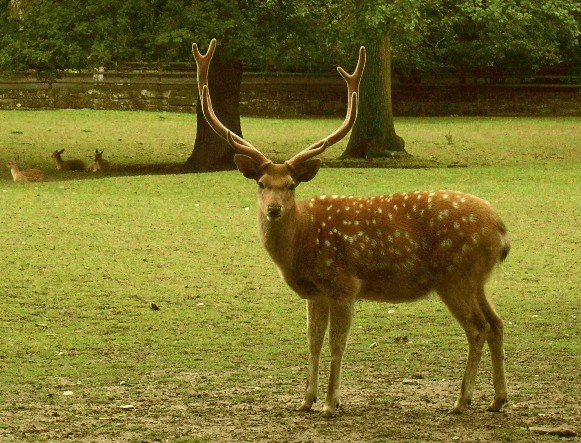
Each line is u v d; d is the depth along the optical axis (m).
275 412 11.96
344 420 11.59
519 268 21.66
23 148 43.50
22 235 23.98
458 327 16.97
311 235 11.97
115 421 11.53
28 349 15.37
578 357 14.95
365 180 33.56
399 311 18.14
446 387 13.23
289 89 59.47
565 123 56.47
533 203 29.30
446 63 62.12
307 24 37.12
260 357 15.04
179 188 31.59
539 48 58.59
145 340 16.05
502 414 11.82
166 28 33.81
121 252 22.56
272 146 45.69
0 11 35.94
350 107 13.12
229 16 35.25
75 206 27.97
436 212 11.88
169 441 10.73
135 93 57.25
